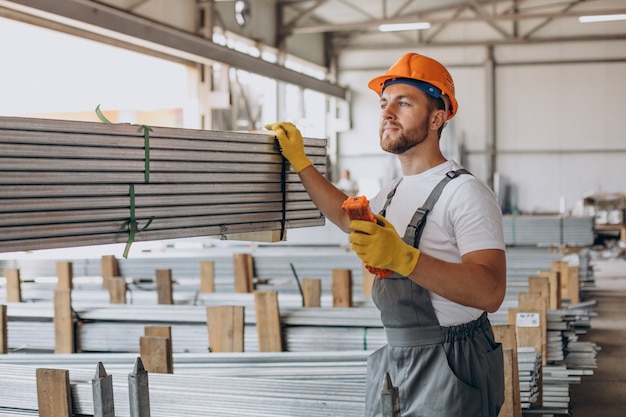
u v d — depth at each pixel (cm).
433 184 220
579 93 1669
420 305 214
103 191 197
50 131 184
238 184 238
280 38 1534
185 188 220
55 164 185
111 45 912
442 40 1727
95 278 701
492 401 221
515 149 1700
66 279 623
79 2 720
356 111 1786
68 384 270
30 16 771
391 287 218
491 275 199
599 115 1662
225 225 233
